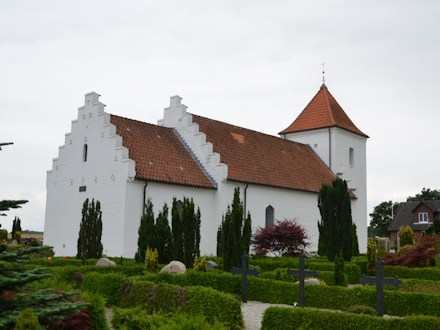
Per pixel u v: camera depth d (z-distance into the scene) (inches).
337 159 1772.9
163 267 790.5
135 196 1115.3
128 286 570.9
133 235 1104.8
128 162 1105.4
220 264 927.7
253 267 841.5
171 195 1178.6
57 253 1230.3
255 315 560.7
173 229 868.0
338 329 430.9
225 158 1358.3
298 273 576.7
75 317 341.1
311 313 443.5
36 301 318.0
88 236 977.5
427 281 711.7
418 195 3415.4
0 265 320.8
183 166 1258.0
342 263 718.5
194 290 512.4
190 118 1357.0
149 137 1280.8
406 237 1453.0
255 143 1551.4
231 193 1282.0
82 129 1226.6
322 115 1835.6
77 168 1221.1
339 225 1019.3
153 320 424.5
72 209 1217.4
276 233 1160.2
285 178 1472.7
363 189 1884.8
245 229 837.8
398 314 574.2
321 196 1045.8
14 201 310.8
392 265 983.6
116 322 438.3
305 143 1836.9
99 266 711.1
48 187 1284.4
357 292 590.2
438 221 1711.4
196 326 397.1
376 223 3093.0
